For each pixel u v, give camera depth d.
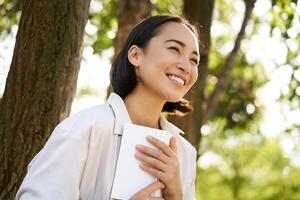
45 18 3.50
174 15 2.77
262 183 19.50
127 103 2.77
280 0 5.58
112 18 7.68
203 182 20.56
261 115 8.49
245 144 20.11
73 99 3.55
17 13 7.20
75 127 2.64
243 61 8.38
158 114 2.79
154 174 2.64
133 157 2.63
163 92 2.67
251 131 8.73
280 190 18.94
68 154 2.59
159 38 2.71
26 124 3.43
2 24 7.34
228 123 8.65
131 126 2.66
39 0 3.52
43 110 3.44
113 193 2.60
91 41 7.67
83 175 2.63
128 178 2.61
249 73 8.59
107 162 2.64
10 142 3.43
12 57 3.55
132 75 2.76
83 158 2.61
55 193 2.56
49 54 3.48
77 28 3.54
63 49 3.49
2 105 3.51
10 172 3.40
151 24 2.74
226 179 20.45
